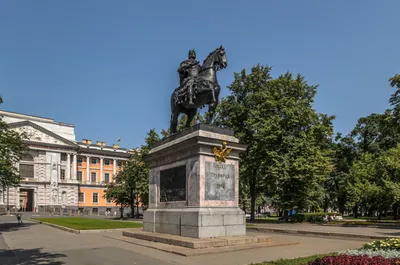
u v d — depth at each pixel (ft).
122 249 46.29
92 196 358.23
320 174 128.36
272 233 76.79
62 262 37.32
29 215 247.91
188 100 55.26
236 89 137.39
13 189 304.71
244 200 186.70
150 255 40.63
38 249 48.78
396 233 65.77
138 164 170.50
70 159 348.79
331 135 133.08
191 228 47.24
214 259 37.17
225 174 50.60
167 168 55.67
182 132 53.72
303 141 120.88
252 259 37.11
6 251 47.29
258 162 126.62
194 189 48.62
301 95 132.67
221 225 47.85
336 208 236.63
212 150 49.73
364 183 165.37
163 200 56.13
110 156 380.78
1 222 143.33
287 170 117.29
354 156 205.57
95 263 36.32
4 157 103.65
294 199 126.72
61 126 353.51
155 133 161.68
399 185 129.90
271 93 129.90
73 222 118.42
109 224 104.01
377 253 34.01
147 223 58.44
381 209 159.22
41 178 323.98
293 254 40.52
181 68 57.82
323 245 49.65
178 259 37.50
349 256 28.94
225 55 55.83
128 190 181.57
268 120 122.42
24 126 315.17
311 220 125.49
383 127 97.25
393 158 132.67
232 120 134.41
